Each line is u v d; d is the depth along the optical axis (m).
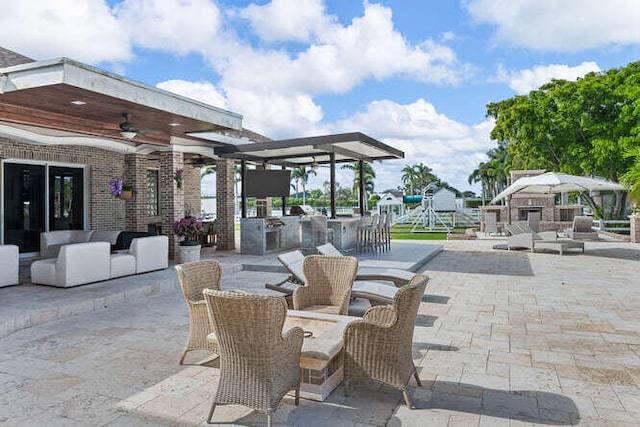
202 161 14.23
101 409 3.09
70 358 4.13
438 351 4.29
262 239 11.49
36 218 10.66
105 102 6.48
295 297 4.66
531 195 20.52
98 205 11.87
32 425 2.86
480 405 3.14
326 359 3.17
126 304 6.39
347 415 3.00
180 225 9.71
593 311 5.83
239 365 2.81
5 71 5.65
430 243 14.40
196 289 4.18
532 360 4.04
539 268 9.63
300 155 13.05
